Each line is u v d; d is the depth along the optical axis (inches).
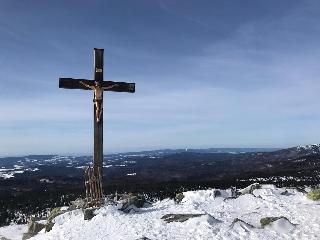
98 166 1036.5
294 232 746.2
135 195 1099.3
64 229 894.4
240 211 935.0
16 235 1236.5
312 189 1075.3
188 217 847.7
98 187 1024.2
